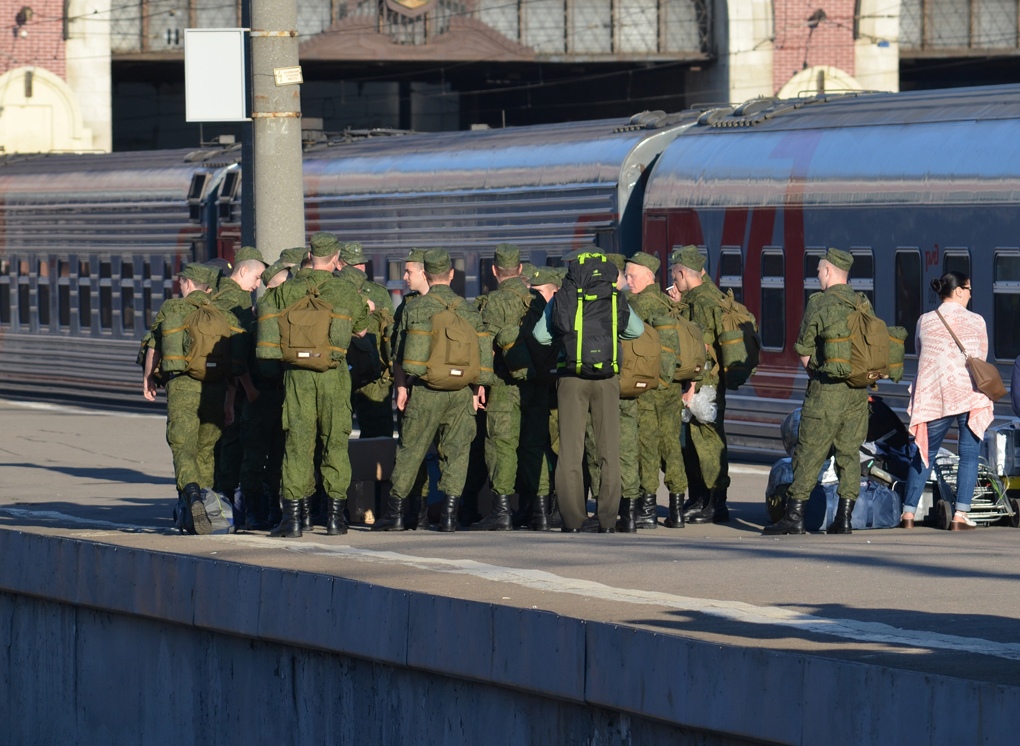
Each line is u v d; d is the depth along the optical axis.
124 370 102.25
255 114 52.78
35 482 60.31
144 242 100.50
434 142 86.38
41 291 108.94
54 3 152.62
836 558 36.53
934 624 27.64
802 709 23.78
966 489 45.34
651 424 46.97
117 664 37.28
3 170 113.69
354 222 88.88
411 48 154.75
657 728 26.16
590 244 76.38
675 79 164.50
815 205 67.19
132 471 64.19
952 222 61.94
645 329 45.25
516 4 156.25
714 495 48.91
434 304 44.72
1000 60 167.38
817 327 43.25
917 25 161.25
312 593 31.94
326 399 42.78
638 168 75.50
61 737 38.84
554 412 47.06
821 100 72.38
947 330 45.50
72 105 153.38
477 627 28.64
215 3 157.75
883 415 47.44
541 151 79.25
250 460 46.78
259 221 52.97
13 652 40.19
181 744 35.59
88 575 37.53
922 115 64.88
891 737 22.78
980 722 21.91
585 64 164.88
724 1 154.88
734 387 48.75
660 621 27.67
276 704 33.28
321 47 153.25
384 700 30.95
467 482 48.94
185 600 34.94
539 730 28.09
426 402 44.88
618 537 42.50
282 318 42.50
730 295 49.22
